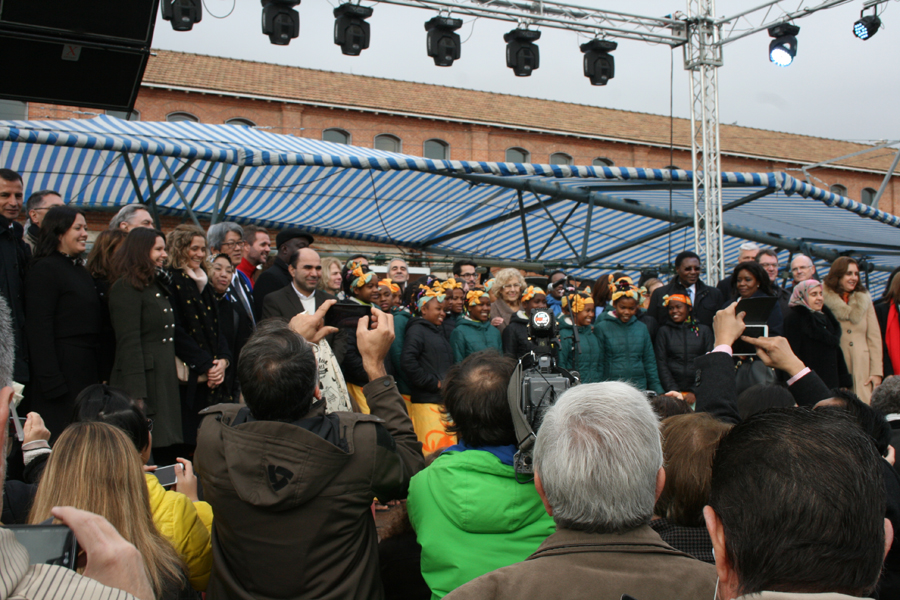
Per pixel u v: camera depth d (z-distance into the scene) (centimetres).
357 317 264
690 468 192
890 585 239
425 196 1090
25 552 79
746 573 89
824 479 85
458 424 199
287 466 178
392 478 196
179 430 381
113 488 183
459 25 849
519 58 887
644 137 2312
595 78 915
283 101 1844
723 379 232
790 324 535
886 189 2669
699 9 928
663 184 959
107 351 396
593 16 904
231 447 180
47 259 370
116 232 425
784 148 2566
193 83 1747
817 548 84
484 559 180
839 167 2553
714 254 909
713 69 932
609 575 129
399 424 224
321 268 486
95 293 385
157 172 982
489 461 184
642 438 140
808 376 252
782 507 86
